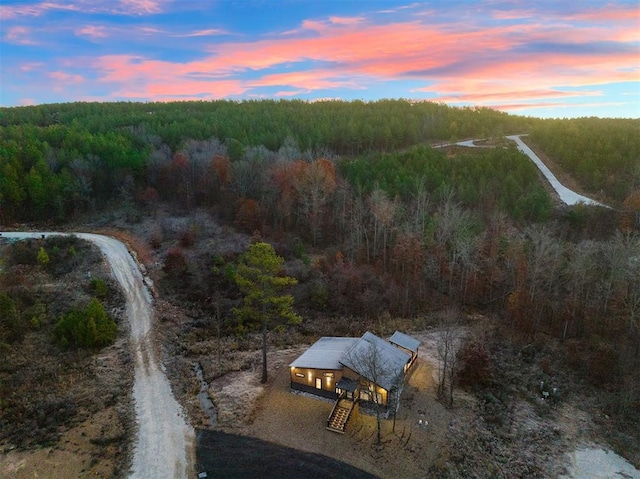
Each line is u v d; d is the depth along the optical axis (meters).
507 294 61.38
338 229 76.88
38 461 30.67
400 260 65.94
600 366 45.94
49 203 79.75
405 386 41.28
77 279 57.78
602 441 37.69
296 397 38.75
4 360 41.38
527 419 39.41
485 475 31.95
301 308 56.94
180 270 61.00
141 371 42.41
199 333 50.00
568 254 65.56
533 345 51.94
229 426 34.91
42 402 36.53
